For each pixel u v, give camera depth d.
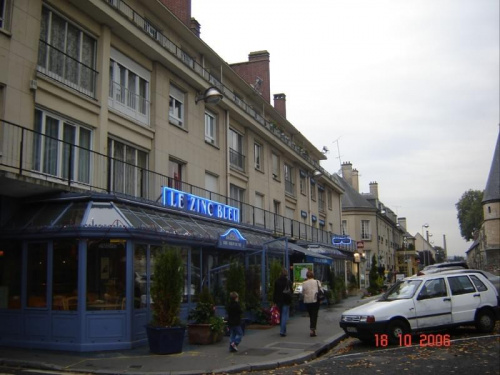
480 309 12.68
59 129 12.95
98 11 14.14
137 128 16.11
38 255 11.80
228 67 24.30
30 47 11.98
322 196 40.78
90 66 14.34
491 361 9.07
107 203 12.01
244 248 17.06
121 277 11.55
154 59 17.25
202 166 20.20
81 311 11.05
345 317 12.25
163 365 9.54
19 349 11.27
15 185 11.05
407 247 86.31
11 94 11.38
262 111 30.11
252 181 25.50
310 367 9.41
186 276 14.58
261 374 9.04
